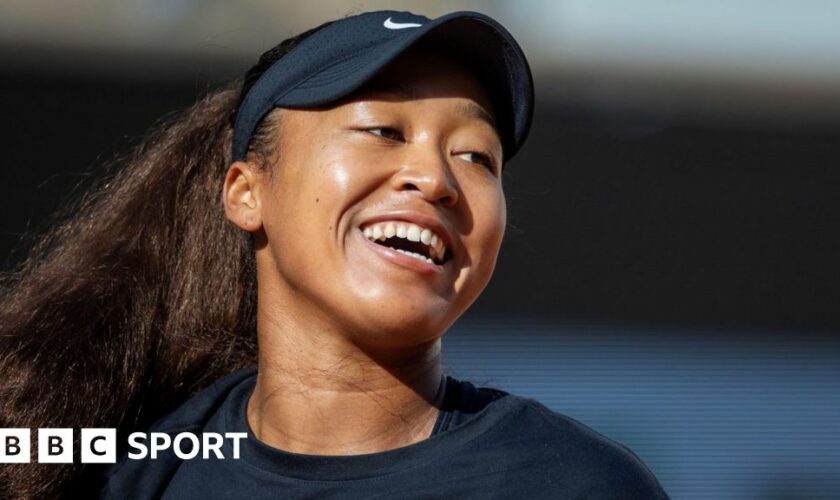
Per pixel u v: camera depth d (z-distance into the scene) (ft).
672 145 60.34
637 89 58.49
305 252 18.28
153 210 23.29
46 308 22.25
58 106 55.67
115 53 54.24
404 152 18.16
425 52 18.66
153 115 56.08
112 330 22.24
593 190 60.54
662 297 61.26
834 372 61.93
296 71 19.13
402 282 17.63
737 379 61.16
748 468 60.18
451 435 18.28
